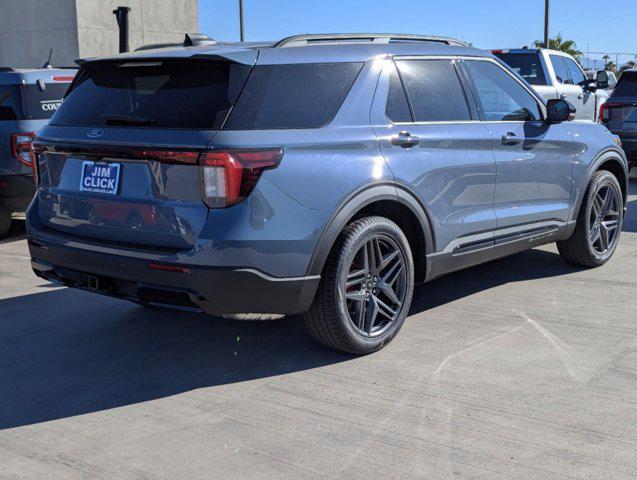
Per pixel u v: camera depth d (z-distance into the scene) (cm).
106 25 2427
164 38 2609
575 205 540
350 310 395
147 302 364
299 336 437
